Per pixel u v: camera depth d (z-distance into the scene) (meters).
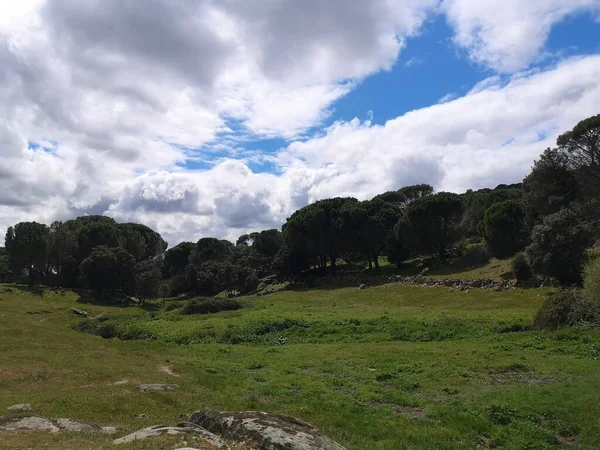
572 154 59.41
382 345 28.77
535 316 30.73
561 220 44.44
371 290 62.62
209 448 7.57
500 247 58.62
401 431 13.34
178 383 19.03
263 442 8.13
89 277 77.56
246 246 131.75
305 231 83.56
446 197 68.56
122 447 7.61
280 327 36.06
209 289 93.75
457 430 13.71
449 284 56.66
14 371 19.06
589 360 21.95
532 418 14.65
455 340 29.66
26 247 81.31
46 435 9.20
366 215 77.94
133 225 109.88
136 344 31.78
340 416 14.63
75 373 19.58
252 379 20.62
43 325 38.84
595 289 25.86
